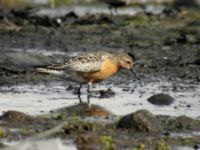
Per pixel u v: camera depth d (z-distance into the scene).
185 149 11.87
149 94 17.27
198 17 33.03
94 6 39.28
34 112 14.75
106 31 29.17
